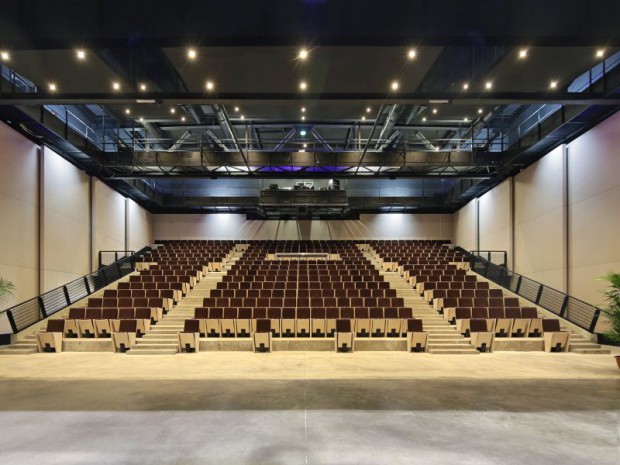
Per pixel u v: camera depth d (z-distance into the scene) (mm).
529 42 6445
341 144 17016
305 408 4816
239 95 8477
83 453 3555
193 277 14469
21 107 9578
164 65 9055
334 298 11539
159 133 15242
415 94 8477
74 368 7508
